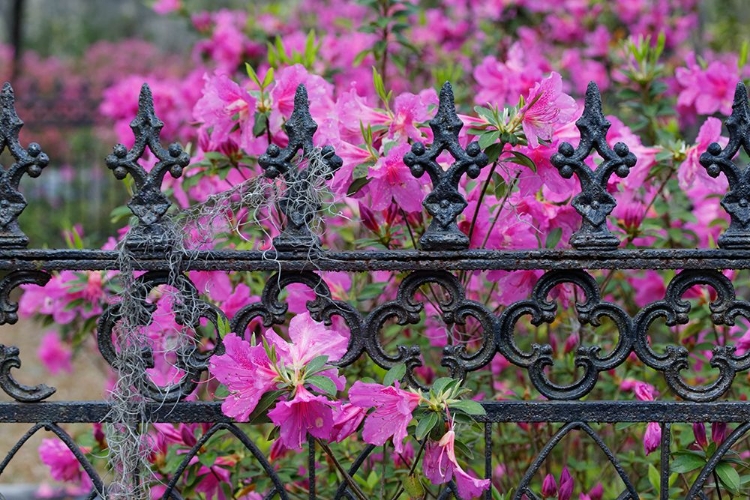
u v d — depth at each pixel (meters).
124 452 1.65
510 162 1.78
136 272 1.84
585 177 1.60
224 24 3.93
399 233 2.10
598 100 1.58
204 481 2.14
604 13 4.22
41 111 9.86
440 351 2.67
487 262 1.60
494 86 2.54
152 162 2.33
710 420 1.65
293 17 4.41
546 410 1.64
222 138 2.08
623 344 1.64
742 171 1.61
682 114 3.06
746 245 1.59
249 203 1.69
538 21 4.06
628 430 2.51
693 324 2.36
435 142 1.59
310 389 1.54
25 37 19.55
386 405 1.54
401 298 1.63
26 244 1.60
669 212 2.51
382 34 3.01
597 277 2.55
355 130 1.90
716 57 4.59
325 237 2.66
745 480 1.76
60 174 9.31
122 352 1.63
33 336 7.12
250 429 2.45
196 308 1.63
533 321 1.63
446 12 4.36
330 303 1.63
